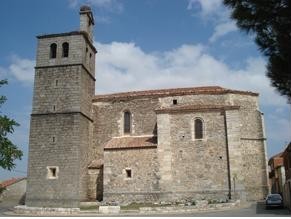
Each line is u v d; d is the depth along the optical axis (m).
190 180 36.91
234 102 42.28
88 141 41.72
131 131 43.06
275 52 16.23
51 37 42.41
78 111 39.16
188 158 37.56
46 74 41.19
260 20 16.25
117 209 30.22
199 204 31.86
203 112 38.59
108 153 38.97
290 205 29.83
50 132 39.19
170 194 36.59
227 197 35.69
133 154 38.38
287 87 15.90
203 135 38.00
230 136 37.12
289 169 37.94
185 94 42.91
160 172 37.25
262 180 40.75
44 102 40.31
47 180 37.81
